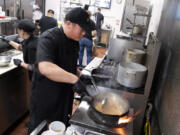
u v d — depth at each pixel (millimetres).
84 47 4180
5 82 1793
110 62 2254
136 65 1670
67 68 1272
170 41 1525
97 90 1249
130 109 1216
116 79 1667
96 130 990
